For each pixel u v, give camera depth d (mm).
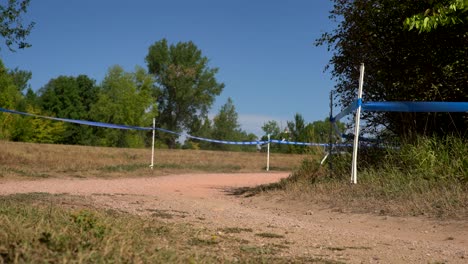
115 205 8969
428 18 9992
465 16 10758
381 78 12852
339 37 13656
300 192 11320
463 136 11617
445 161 10328
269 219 8539
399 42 12406
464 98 12352
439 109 10625
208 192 13492
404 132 12453
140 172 20672
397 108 10883
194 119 81562
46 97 70875
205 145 83250
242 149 85875
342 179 11570
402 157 11180
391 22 12367
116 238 4773
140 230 5852
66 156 26984
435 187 9445
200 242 5797
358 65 13258
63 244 4211
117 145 66312
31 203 7965
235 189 14438
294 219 8805
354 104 11109
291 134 47344
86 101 76250
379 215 8664
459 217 7852
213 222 7793
